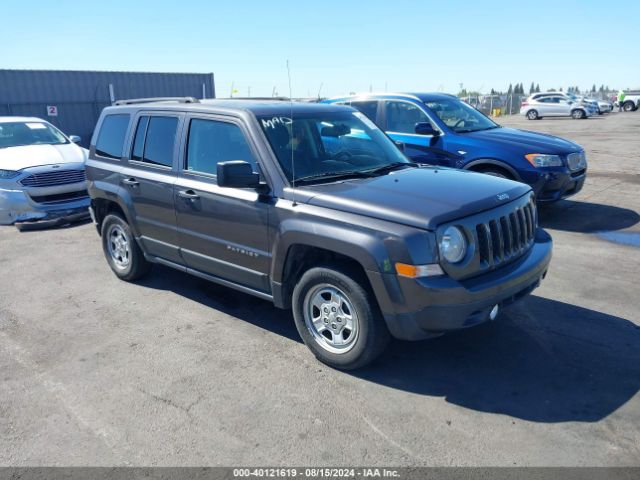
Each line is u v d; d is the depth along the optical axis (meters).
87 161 5.99
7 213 8.45
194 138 4.71
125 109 5.60
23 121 10.41
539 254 4.00
